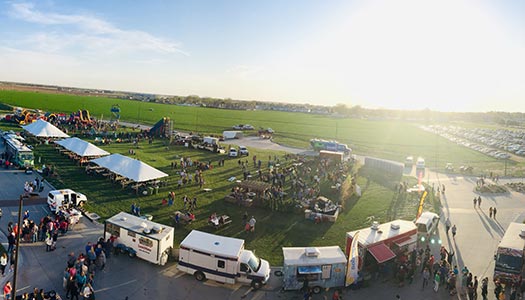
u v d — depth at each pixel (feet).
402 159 310.65
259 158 260.01
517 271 96.17
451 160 322.55
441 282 95.91
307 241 118.32
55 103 632.38
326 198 159.84
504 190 201.67
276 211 143.33
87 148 189.67
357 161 262.88
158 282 87.86
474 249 120.98
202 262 89.81
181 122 490.90
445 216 155.43
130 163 159.02
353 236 92.73
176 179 182.29
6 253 92.48
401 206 163.94
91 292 75.92
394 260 101.19
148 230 97.19
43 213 121.70
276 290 88.94
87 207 130.00
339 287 91.04
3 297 73.10
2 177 157.79
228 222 126.93
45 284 82.12
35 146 226.38
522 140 500.74
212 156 256.73
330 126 591.78
